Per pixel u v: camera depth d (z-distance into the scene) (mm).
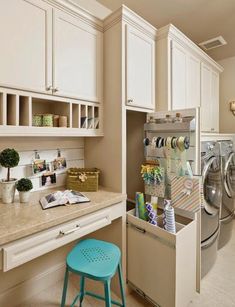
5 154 1386
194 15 2260
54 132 1469
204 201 1858
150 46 1883
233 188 2646
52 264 1829
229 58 3410
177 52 2020
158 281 1483
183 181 1600
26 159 1648
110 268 1163
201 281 1842
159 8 2139
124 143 1688
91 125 1731
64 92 1483
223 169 2369
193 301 1623
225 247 2445
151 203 1712
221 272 1975
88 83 1649
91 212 1396
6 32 1198
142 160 2141
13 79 1235
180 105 2086
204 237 1879
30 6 1293
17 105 1276
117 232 1696
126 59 1646
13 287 1595
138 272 1623
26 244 1076
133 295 1688
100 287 1719
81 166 2027
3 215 1214
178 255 1391
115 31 1654
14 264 1035
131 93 1697
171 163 1702
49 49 1389
